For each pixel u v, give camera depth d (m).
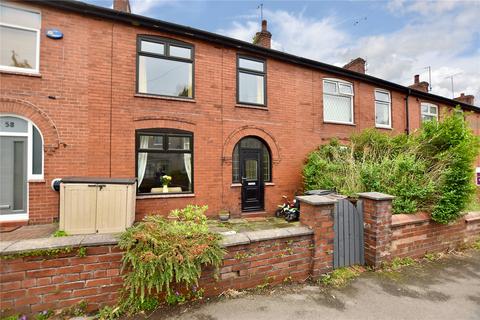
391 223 4.05
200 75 7.39
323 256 3.58
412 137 6.28
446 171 4.62
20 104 5.55
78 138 6.00
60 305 2.50
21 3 5.66
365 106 10.45
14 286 2.37
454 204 4.61
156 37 6.95
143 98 6.70
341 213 3.85
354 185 5.67
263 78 8.41
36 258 2.43
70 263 2.53
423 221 4.46
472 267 4.11
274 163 8.40
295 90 8.90
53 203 5.73
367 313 2.79
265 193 8.23
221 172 7.56
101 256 2.62
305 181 8.33
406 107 11.66
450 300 3.09
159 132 6.89
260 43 9.62
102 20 6.33
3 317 2.34
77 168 5.98
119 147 6.40
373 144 7.63
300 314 2.74
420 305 2.97
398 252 4.16
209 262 2.89
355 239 3.98
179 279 2.62
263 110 8.28
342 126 9.80
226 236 3.18
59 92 5.87
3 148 5.53
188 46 7.34
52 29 5.86
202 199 7.28
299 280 3.49
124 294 2.69
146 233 2.75
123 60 6.51
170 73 7.19
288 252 3.43
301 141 8.92
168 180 7.02
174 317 2.62
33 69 5.80
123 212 4.90
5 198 5.54
